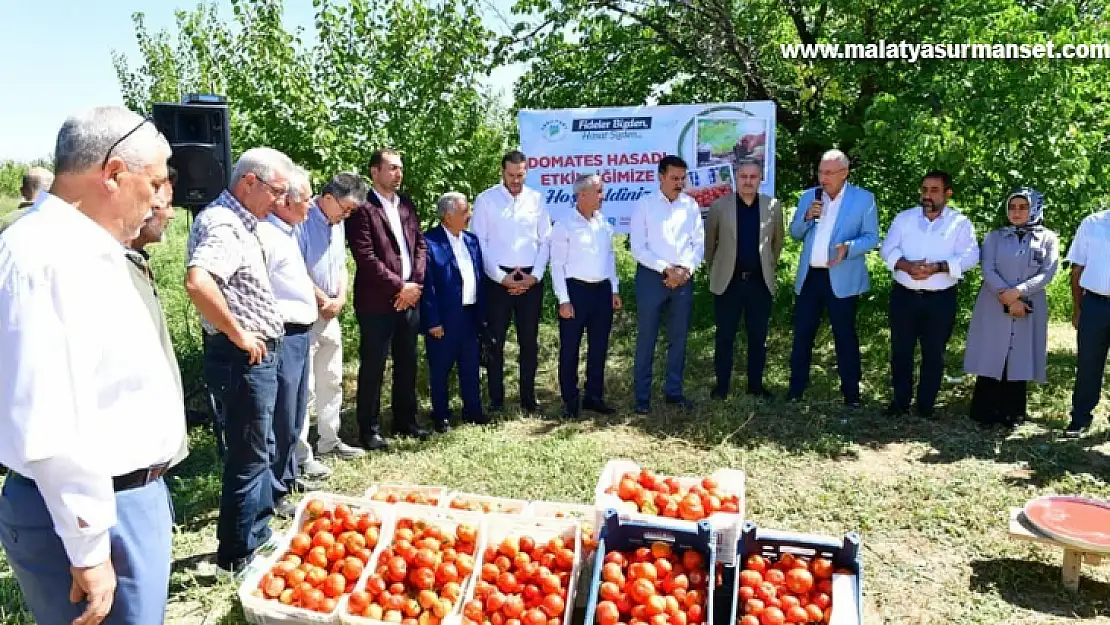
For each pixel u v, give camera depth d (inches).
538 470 203.0
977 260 232.5
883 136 274.1
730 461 212.7
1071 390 268.7
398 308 213.3
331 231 202.7
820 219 248.7
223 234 135.6
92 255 78.4
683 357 257.1
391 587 125.6
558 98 391.5
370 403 218.2
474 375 243.0
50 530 81.3
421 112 294.4
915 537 170.4
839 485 195.8
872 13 307.4
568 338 245.6
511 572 128.7
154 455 86.5
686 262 245.1
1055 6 262.1
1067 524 146.8
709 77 385.1
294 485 190.1
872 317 364.8
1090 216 226.8
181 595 144.4
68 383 74.7
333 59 289.9
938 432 233.6
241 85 280.1
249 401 141.9
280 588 125.1
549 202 310.3
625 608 117.6
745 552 129.4
